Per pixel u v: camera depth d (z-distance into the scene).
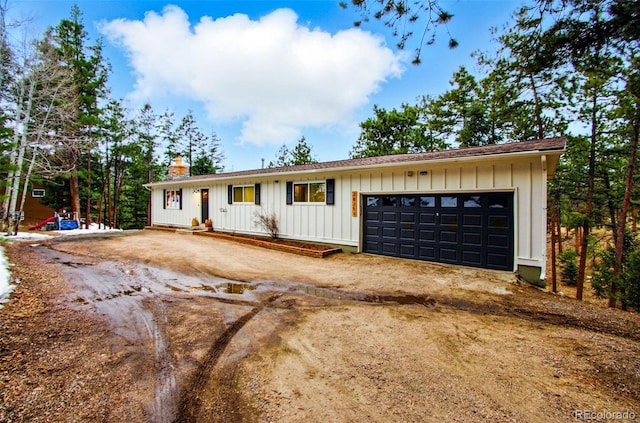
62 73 13.25
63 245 10.02
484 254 6.97
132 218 24.27
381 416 2.12
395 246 8.45
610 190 11.96
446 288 5.53
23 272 5.94
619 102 9.20
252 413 2.15
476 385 2.51
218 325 3.77
